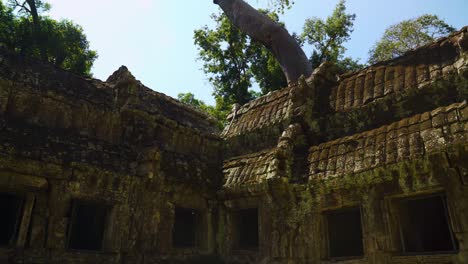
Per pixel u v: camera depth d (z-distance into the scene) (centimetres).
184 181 1118
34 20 2159
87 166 933
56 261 859
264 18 2212
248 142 1330
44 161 869
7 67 952
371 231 852
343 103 1161
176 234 1130
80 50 2389
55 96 997
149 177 1028
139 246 1001
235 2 2344
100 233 978
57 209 885
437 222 839
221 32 2841
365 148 918
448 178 762
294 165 1052
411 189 812
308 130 1150
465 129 759
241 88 2855
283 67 2119
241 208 1145
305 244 958
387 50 2573
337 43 2827
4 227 848
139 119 1153
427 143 796
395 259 812
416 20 2580
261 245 1042
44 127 957
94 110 1066
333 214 973
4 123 869
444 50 1027
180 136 1275
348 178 889
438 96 952
